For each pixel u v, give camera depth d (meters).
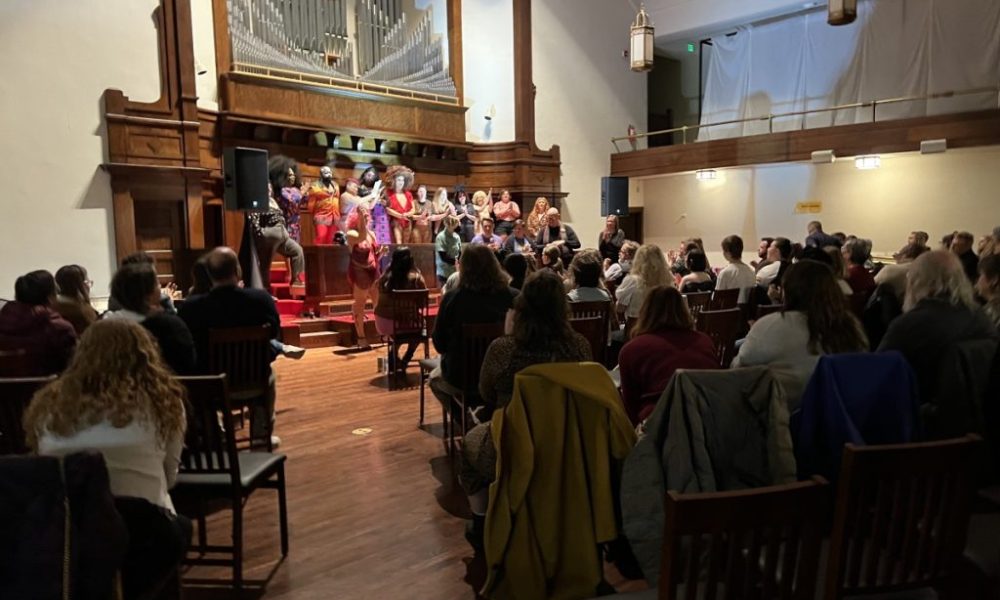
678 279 6.55
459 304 3.35
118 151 6.79
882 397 1.90
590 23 11.60
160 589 1.74
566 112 11.38
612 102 12.02
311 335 7.04
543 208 10.26
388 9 9.55
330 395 5.04
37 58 6.30
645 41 8.42
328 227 8.13
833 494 1.86
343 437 4.04
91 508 1.30
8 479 1.27
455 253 8.02
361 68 9.33
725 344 3.70
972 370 2.12
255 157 5.95
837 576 1.44
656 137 13.79
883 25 9.49
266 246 6.57
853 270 4.83
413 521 2.90
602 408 1.99
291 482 3.34
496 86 10.72
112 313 2.78
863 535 1.46
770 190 10.81
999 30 8.42
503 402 2.27
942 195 8.99
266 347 3.35
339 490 3.24
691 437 1.83
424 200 9.19
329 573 2.47
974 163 8.69
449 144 10.09
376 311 5.46
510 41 10.69
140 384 1.77
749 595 1.33
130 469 1.73
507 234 9.66
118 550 1.33
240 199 5.90
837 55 10.05
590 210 11.81
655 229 12.59
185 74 7.19
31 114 6.29
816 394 1.90
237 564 2.33
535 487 2.00
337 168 9.07
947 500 1.47
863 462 1.40
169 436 1.85
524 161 10.69
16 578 1.24
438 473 3.45
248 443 3.91
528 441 1.96
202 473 2.36
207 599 2.30
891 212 9.50
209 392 2.24
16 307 2.81
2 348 2.73
